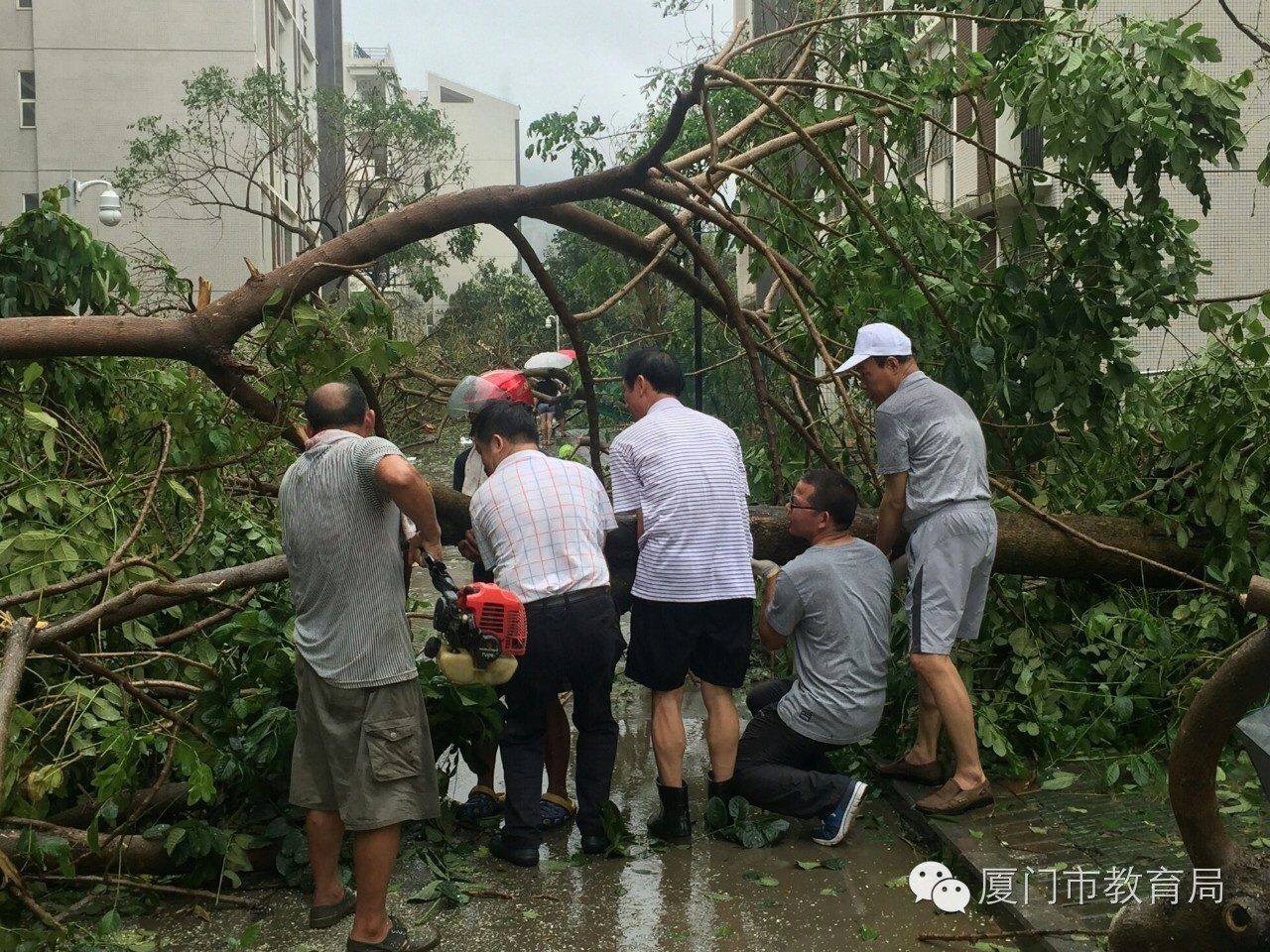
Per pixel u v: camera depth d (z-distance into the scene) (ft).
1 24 112.78
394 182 100.83
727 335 34.78
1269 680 8.35
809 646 16.39
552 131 33.76
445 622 12.92
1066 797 16.38
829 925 13.26
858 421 20.89
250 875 14.79
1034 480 21.25
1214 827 9.18
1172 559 19.57
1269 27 39.19
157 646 15.43
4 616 12.85
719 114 39.06
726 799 16.31
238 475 22.45
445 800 16.84
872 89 21.21
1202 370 20.57
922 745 17.34
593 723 15.70
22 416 18.24
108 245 19.98
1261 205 40.14
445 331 82.64
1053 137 17.78
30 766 13.33
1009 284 19.53
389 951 12.40
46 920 12.12
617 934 13.12
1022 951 12.39
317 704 12.69
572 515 15.19
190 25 113.19
